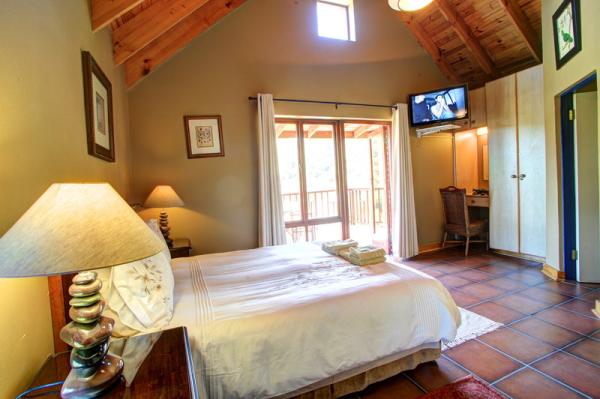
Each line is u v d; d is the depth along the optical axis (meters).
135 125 3.36
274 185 3.80
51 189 0.91
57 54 1.44
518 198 4.18
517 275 3.63
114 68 2.72
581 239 3.28
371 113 4.51
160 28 2.85
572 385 1.80
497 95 4.36
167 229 3.16
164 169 3.48
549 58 3.32
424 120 4.66
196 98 3.58
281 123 4.14
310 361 1.54
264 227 3.75
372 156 5.00
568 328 2.41
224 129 3.70
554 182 3.39
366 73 4.46
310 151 4.32
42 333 1.19
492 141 4.45
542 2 3.42
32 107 1.17
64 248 0.80
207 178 3.64
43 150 1.26
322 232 4.41
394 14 4.62
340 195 4.48
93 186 0.94
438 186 5.10
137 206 3.22
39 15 1.26
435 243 5.09
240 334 1.44
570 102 3.21
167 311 1.50
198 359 1.37
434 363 2.06
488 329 2.45
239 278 2.05
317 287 1.84
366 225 4.98
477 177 5.29
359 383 1.80
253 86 3.82
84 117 1.82
